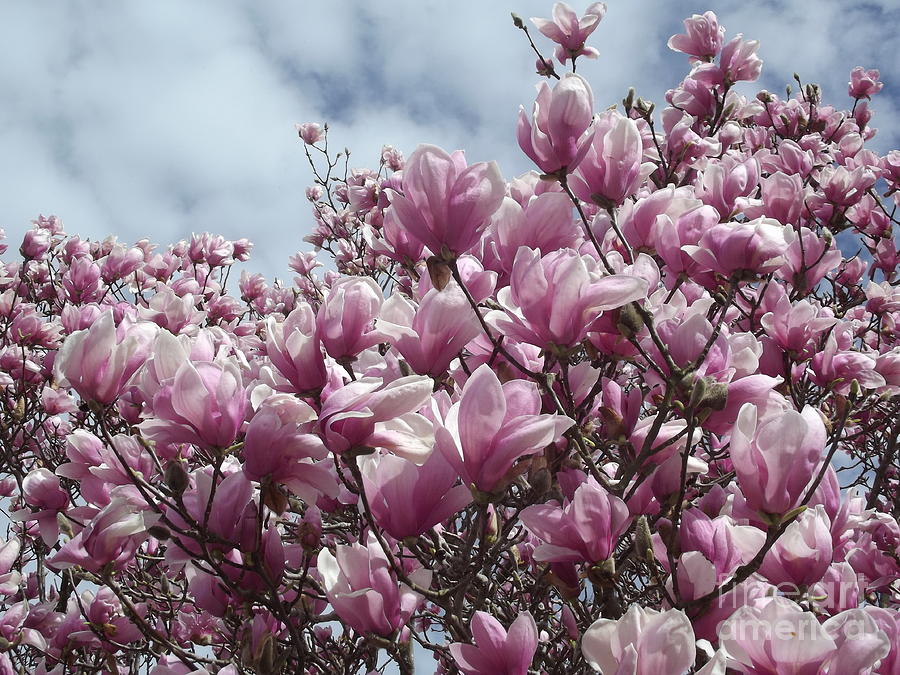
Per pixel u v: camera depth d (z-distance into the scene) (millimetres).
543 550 1150
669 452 1248
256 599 1255
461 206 1189
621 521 1151
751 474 1114
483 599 1313
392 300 1276
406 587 1194
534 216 1307
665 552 1223
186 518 1179
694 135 2137
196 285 2816
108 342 1188
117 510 1287
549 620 1642
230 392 1166
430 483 1156
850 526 1270
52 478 1485
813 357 1517
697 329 1233
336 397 1130
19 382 2287
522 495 1367
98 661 1801
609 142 1300
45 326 2434
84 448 1363
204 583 1307
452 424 1130
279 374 1210
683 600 1148
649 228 1389
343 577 1165
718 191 1443
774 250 1220
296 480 1171
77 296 2609
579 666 1415
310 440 1157
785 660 1017
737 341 1272
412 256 1462
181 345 1191
